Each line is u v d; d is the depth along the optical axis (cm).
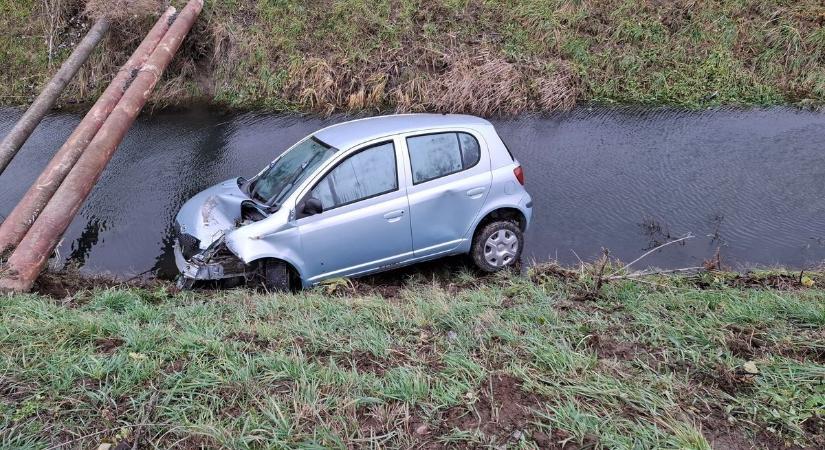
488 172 636
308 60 1200
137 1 1183
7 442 315
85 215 807
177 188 873
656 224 753
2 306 479
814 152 919
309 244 588
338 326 462
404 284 649
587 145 979
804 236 715
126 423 332
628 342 425
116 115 837
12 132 872
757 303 475
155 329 432
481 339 423
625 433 328
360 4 1258
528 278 602
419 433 333
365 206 598
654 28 1209
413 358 404
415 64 1186
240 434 322
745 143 961
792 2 1223
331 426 331
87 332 424
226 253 596
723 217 761
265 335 438
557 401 351
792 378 367
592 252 703
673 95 1154
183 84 1212
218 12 1248
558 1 1252
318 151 620
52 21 1269
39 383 364
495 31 1232
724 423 339
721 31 1199
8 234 621
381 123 639
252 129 1078
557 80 1142
